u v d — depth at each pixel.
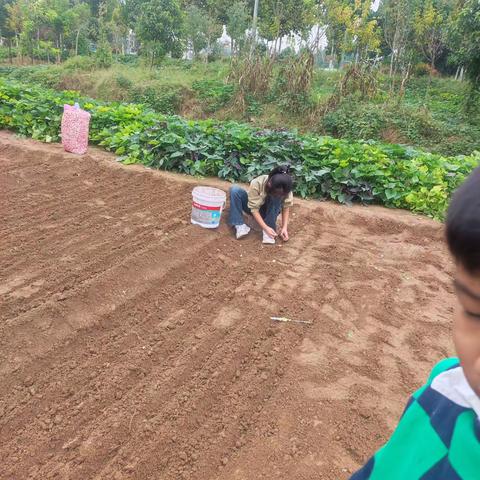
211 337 3.65
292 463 2.62
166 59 27.34
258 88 18.70
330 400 3.11
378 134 15.43
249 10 28.11
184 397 3.04
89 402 2.96
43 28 34.06
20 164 7.22
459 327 0.73
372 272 5.02
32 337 3.43
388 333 3.96
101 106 9.76
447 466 0.82
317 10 23.12
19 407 2.89
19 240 4.82
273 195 5.14
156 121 8.34
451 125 15.66
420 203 6.99
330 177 7.36
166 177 7.09
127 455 2.62
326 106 16.83
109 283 4.14
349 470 2.61
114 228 5.30
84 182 6.75
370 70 17.33
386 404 3.13
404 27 21.91
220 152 7.72
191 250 4.99
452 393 0.88
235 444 2.73
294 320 3.98
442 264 5.50
